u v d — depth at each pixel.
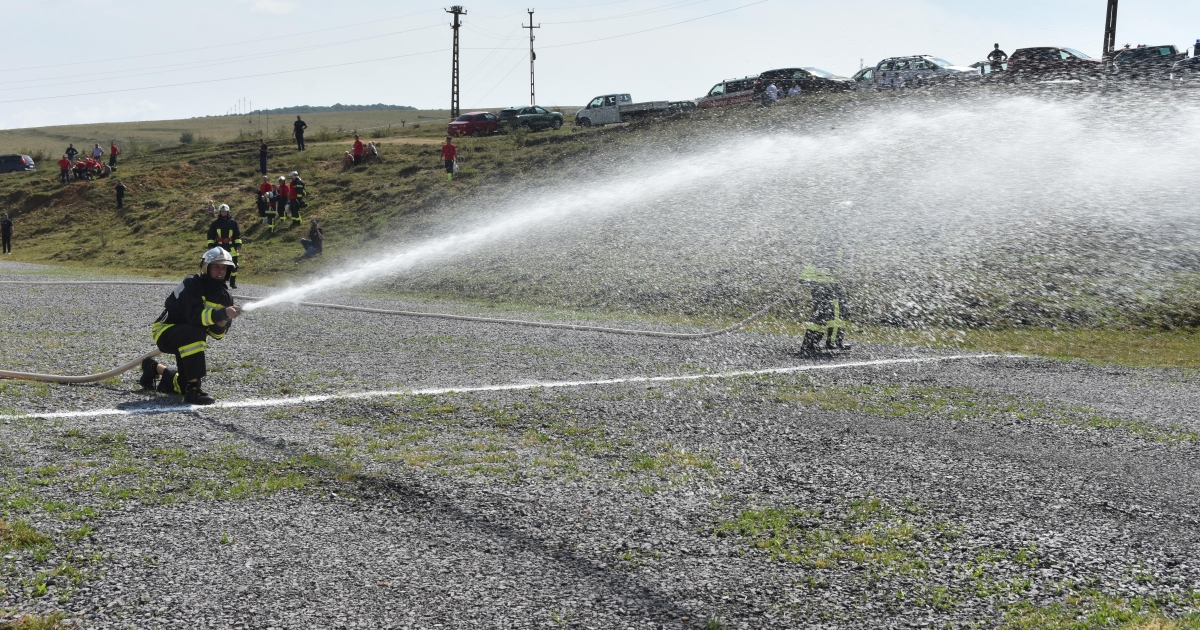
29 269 29.05
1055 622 4.40
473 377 10.28
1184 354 13.30
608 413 8.57
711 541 5.36
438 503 5.86
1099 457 7.40
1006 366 11.92
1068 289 16.48
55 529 5.20
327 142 53.06
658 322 16.16
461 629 4.17
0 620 4.08
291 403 8.70
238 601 4.38
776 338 14.02
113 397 8.71
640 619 4.34
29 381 9.20
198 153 53.53
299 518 5.54
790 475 6.71
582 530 5.46
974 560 5.16
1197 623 4.40
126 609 4.27
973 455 7.38
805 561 5.09
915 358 12.40
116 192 43.12
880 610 4.50
